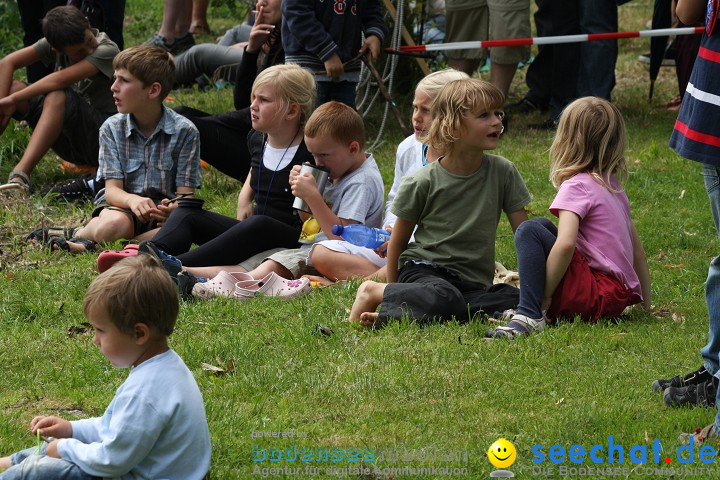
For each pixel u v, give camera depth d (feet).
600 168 34.14
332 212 39.42
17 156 58.18
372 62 56.34
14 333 33.65
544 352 30.78
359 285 37.29
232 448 24.95
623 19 95.96
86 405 28.27
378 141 63.00
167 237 40.04
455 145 34.60
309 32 52.29
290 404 27.66
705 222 46.55
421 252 35.58
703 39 26.63
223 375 29.94
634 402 27.37
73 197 52.13
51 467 21.26
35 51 56.24
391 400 27.76
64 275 40.04
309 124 39.47
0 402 28.45
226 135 51.16
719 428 24.62
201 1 92.43
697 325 33.60
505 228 46.34
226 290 36.91
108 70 54.19
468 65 67.97
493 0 64.75
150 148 45.16
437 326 32.81
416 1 67.87
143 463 21.66
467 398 27.78
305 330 33.01
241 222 40.04
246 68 53.01
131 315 21.40
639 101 71.67
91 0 60.39
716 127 25.85
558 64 64.49
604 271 33.47
